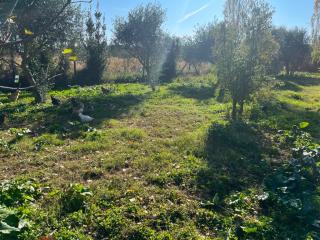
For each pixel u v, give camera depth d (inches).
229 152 363.9
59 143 393.4
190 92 797.9
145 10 1070.4
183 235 213.8
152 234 213.2
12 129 449.4
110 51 1167.6
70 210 235.8
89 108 573.3
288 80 1258.0
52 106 598.9
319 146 371.6
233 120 498.9
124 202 249.3
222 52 517.0
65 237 201.6
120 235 211.3
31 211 225.5
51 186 275.6
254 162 347.9
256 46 518.3
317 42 1223.5
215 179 295.6
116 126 478.6
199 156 352.5
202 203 254.2
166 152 356.5
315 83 1197.7
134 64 1355.8
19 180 280.1
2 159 342.0
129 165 323.9
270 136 439.8
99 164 325.1
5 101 708.0
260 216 244.1
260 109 563.5
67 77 1061.1
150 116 540.4
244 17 546.9
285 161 352.8
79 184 270.8
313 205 253.4
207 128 437.7
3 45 93.8
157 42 1051.3
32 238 197.3
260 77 509.7
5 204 231.5
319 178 303.4
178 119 520.4
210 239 211.2
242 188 287.4
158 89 843.4
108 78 1146.7
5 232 188.7
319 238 215.6
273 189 287.4
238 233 221.5
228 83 511.8
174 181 290.7
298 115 564.1
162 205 248.2
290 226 232.5
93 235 211.0
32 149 371.6
